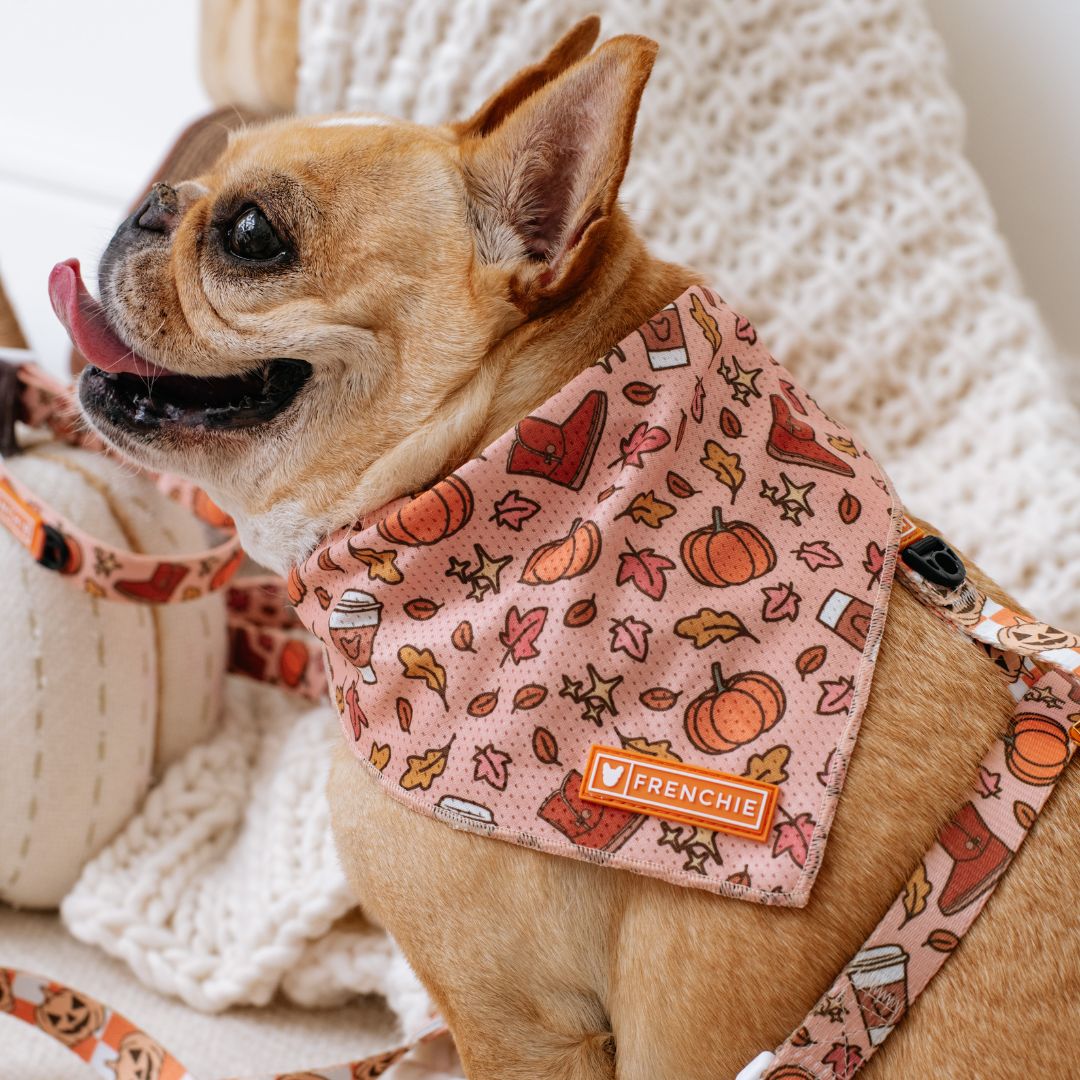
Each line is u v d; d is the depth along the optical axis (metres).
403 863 0.91
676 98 1.60
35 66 2.38
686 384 0.88
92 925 1.29
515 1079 0.92
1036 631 0.88
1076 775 0.86
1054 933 0.81
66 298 1.03
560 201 0.96
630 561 0.85
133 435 1.06
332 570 0.93
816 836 0.80
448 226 0.96
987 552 1.58
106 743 1.31
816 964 0.82
